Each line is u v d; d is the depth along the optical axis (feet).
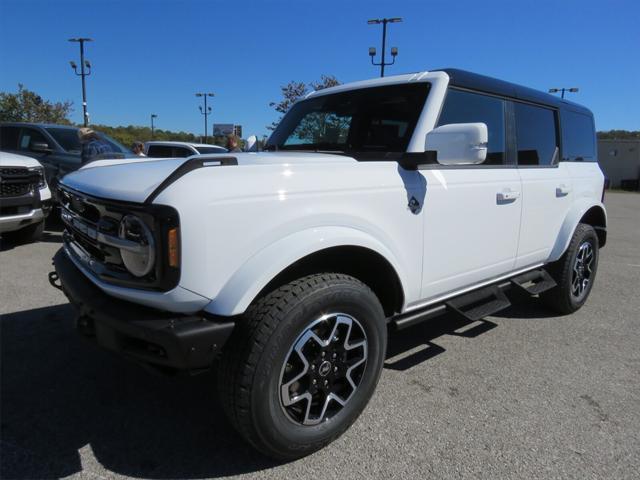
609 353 12.59
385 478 7.57
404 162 9.21
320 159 8.68
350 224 8.07
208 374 10.89
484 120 11.37
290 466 7.83
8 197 21.40
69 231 9.64
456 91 10.57
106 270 7.59
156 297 6.81
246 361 6.97
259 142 14.39
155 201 6.62
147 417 9.14
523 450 8.31
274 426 7.30
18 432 8.57
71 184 8.99
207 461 7.93
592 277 16.12
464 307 11.15
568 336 13.75
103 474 7.57
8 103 104.12
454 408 9.66
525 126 12.82
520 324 14.71
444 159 8.82
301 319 7.28
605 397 10.23
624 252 28.43
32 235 23.62
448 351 12.54
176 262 6.58
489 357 12.19
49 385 10.21
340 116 11.34
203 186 6.70
